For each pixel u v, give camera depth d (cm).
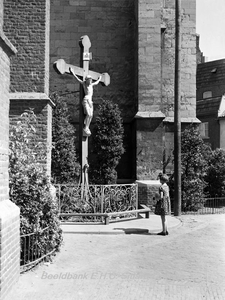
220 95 3000
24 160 787
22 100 1075
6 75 623
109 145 1493
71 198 1204
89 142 1686
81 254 816
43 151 1030
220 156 1842
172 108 1666
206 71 3145
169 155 1627
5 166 616
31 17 1106
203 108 3030
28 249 693
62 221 1156
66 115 1602
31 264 699
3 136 607
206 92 3095
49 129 1105
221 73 3039
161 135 1537
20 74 1095
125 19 1759
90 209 1203
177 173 1397
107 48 1752
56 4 1741
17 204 713
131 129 1700
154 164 1531
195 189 1543
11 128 1045
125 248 877
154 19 1556
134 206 1270
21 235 677
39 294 574
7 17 1104
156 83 1547
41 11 1108
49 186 782
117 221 1190
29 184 734
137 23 1574
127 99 1745
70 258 782
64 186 1233
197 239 983
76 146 1712
